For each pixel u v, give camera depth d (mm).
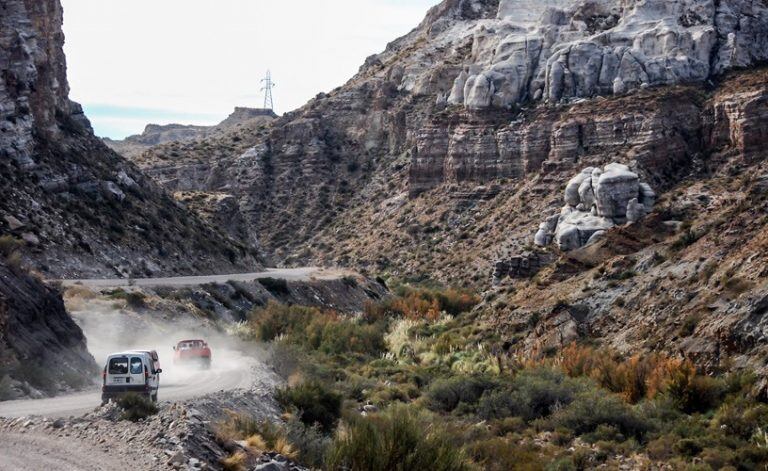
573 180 107812
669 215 93188
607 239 72750
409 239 140625
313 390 35781
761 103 117125
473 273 117688
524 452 35562
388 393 47844
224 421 27422
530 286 71250
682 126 123125
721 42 137000
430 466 25422
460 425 39500
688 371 44844
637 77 133875
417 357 66188
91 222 87250
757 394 40812
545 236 108688
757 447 36094
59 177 88312
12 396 33531
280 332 73375
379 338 73062
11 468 19906
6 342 37000
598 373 49312
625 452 37438
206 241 107688
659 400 43719
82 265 78562
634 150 119938
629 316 56625
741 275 51031
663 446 37188
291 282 100688
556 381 48750
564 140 128750
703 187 105438
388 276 130875
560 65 141125
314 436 29078
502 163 140500
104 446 22719
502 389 46906
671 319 52344
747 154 114250
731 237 57031
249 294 88812
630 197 99750
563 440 39781
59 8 102000
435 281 121500
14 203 79062
